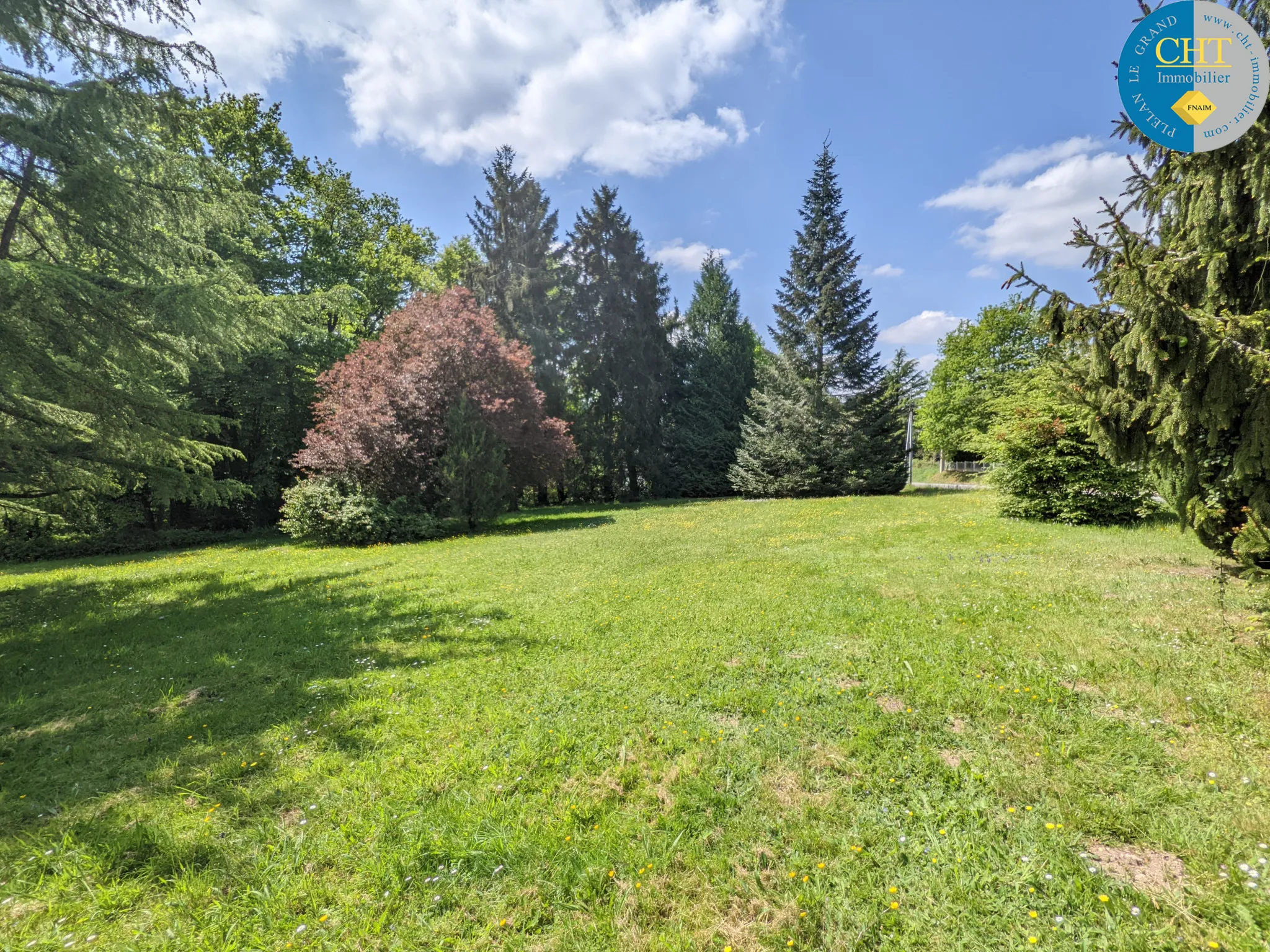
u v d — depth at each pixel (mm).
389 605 7812
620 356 29766
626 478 30875
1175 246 5008
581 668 5016
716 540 12555
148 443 9609
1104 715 3615
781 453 24688
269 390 20438
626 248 30234
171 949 2219
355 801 3150
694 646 5371
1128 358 4477
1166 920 2111
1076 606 5793
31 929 2346
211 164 9367
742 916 2283
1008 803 2850
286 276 21922
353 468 15820
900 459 24578
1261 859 2328
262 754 3734
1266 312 4035
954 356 33781
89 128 7566
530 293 27422
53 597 9867
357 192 25938
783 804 2973
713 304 34000
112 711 4652
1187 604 5582
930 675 4359
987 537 10375
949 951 2059
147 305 8266
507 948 2174
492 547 13234
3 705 4871
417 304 18844
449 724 4043
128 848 2844
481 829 2820
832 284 24062
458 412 16906
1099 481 10852
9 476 9133
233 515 22719
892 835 2676
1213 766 2980
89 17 7797
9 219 8328
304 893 2465
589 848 2668
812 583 7641
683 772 3283
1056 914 2182
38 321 7746
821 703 4090
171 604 8789
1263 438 4246
